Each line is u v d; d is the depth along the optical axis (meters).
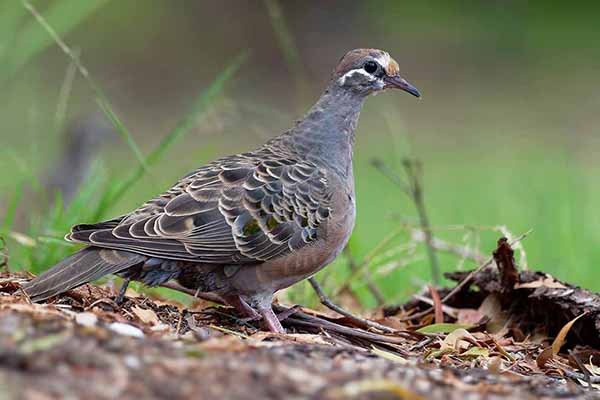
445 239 17.00
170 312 9.26
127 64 29.59
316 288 10.12
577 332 9.82
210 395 6.16
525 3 35.78
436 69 31.36
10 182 16.44
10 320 6.96
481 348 9.20
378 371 7.07
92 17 31.09
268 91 28.86
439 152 24.53
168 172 20.25
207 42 31.62
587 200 18.17
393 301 12.76
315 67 30.89
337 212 9.73
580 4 36.22
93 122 16.92
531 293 10.25
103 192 13.12
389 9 34.69
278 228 9.35
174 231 8.96
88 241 8.62
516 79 30.80
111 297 9.31
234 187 9.31
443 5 35.34
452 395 6.84
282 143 10.13
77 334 6.82
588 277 14.88
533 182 20.55
